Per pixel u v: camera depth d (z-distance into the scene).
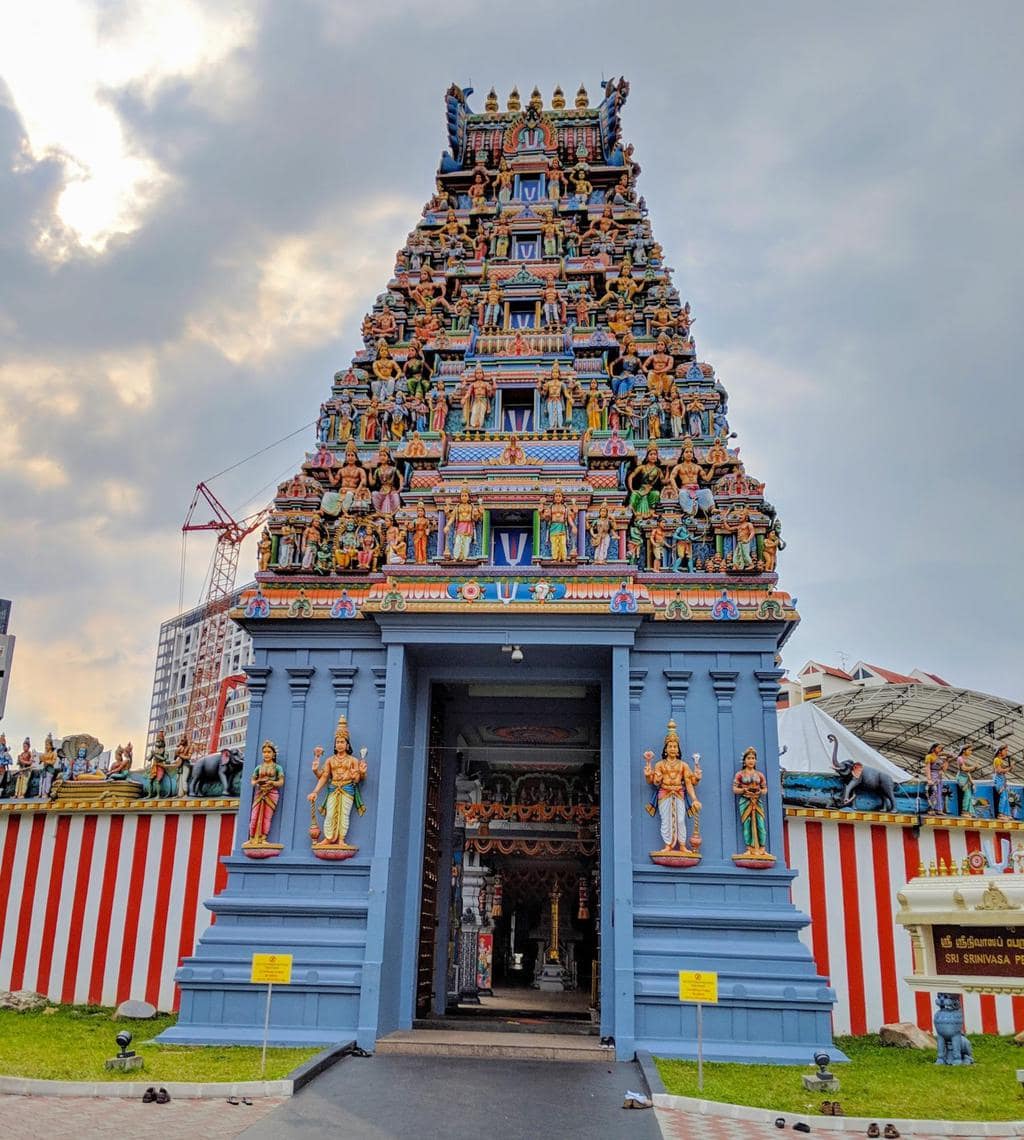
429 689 17.98
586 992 33.31
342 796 16.17
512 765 26.27
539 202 22.95
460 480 18.17
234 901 15.70
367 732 16.80
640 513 18.09
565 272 21.58
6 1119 9.45
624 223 22.86
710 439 19.31
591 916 29.16
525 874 38.06
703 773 16.19
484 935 31.53
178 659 112.44
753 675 16.59
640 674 16.66
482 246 22.23
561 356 19.84
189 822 19.78
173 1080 11.30
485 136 25.03
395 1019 15.66
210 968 15.14
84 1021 17.20
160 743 20.45
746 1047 14.23
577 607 16.44
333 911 15.49
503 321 20.95
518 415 19.70
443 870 19.70
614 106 24.62
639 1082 12.38
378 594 16.89
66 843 20.22
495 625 16.59
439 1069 12.95
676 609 16.77
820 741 22.78
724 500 17.95
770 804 15.95
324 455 19.11
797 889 18.16
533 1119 10.34
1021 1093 11.45
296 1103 10.69
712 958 14.92
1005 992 12.18
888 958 17.84
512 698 20.39
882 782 18.72
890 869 18.33
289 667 17.28
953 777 19.12
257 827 16.33
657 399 19.73
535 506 17.58
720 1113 10.64
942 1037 13.84
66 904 19.75
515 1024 16.94
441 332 20.50
